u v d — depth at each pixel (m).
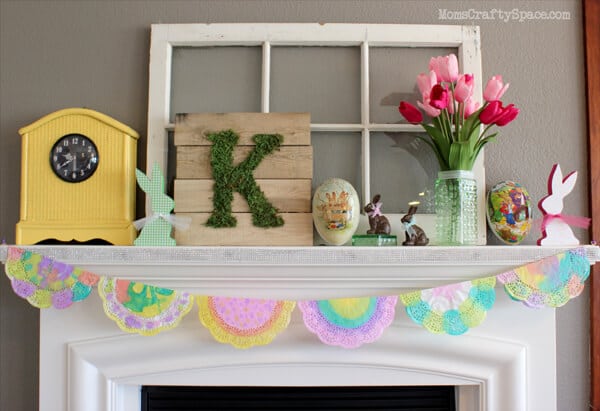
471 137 1.18
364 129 1.28
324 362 1.16
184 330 1.16
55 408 1.16
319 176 1.29
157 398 1.23
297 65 1.31
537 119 1.30
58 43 1.31
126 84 1.31
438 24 1.31
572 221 1.13
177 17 1.31
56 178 1.20
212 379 1.18
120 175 1.20
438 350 1.16
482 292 1.09
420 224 1.26
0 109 1.30
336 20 1.31
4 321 1.26
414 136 1.30
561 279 1.09
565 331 1.27
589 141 1.29
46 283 1.09
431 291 1.09
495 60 1.31
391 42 1.29
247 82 1.31
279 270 1.09
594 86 1.30
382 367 1.17
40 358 1.17
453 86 1.18
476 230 1.20
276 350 1.16
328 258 1.07
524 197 1.22
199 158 1.21
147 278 1.10
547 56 1.32
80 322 1.17
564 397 1.25
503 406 1.17
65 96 1.30
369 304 1.08
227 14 1.31
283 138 1.21
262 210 1.19
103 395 1.17
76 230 1.19
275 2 1.32
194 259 1.07
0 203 1.28
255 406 1.23
